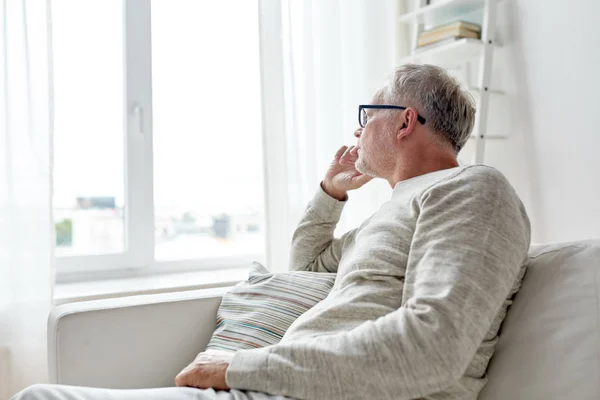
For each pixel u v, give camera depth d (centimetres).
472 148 228
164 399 96
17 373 172
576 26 189
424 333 87
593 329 96
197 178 245
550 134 198
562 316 100
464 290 89
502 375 103
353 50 244
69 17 216
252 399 95
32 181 177
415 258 100
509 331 107
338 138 239
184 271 235
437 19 242
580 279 102
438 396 97
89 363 128
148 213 227
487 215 98
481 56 210
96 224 222
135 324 133
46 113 180
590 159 185
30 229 176
